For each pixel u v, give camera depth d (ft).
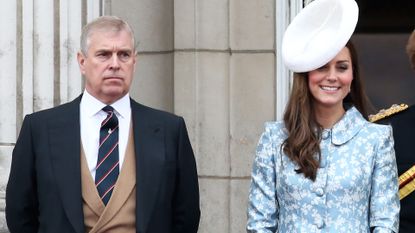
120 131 48.78
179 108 69.67
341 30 46.83
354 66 48.80
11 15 69.05
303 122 47.55
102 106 48.60
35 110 68.95
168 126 49.47
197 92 69.36
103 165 48.06
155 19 70.64
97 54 47.78
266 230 47.37
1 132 69.67
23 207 49.34
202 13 69.21
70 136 48.24
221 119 69.46
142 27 70.85
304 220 46.62
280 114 69.31
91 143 48.42
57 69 68.69
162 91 70.95
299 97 47.91
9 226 50.19
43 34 68.59
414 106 53.11
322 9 47.96
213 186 69.82
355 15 47.26
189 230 50.65
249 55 69.41
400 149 52.11
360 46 85.87
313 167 46.60
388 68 85.15
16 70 69.10
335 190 46.39
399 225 51.31
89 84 48.62
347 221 46.21
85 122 48.73
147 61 71.05
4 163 69.56
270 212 47.70
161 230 48.37
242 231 69.82
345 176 46.52
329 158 47.14
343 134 47.57
